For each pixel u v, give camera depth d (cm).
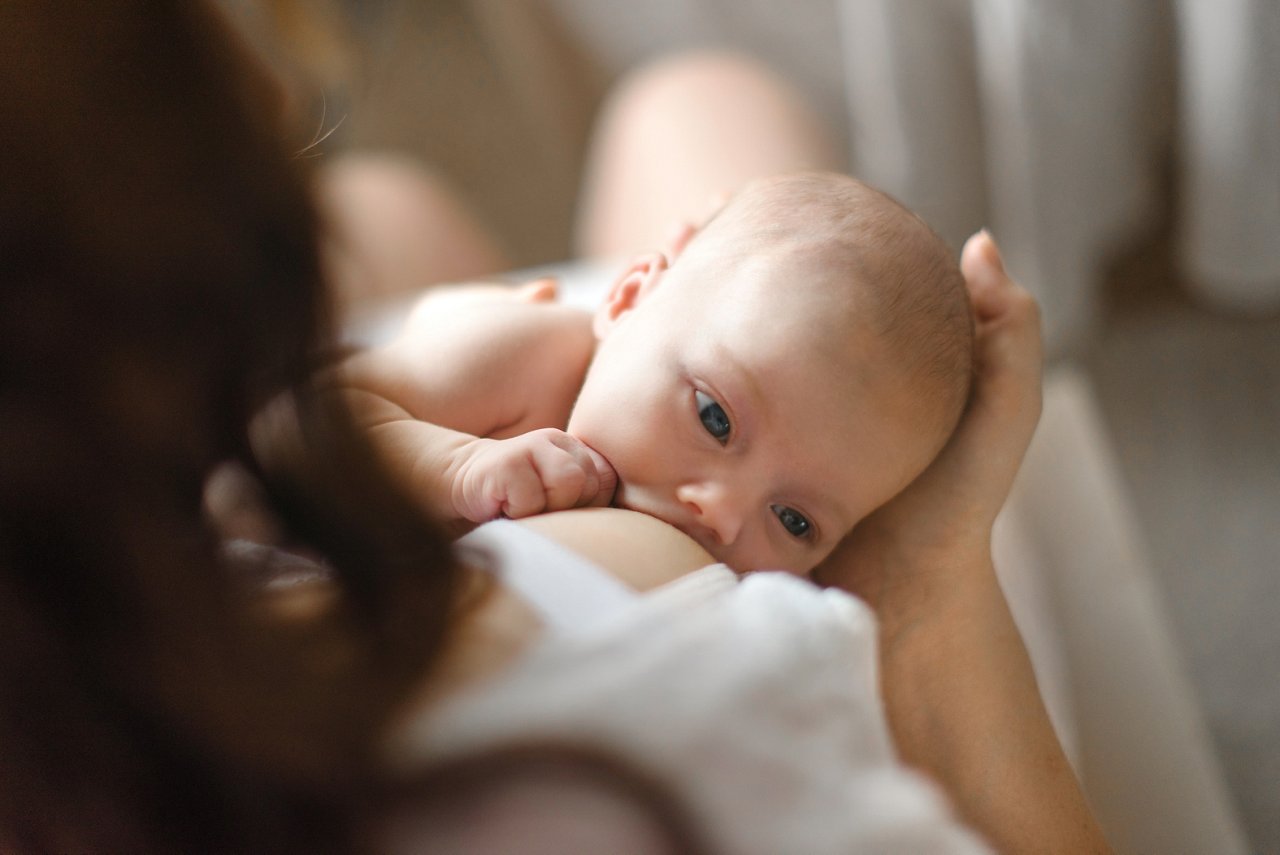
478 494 58
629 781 39
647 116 131
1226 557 140
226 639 37
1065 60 131
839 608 46
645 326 69
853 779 43
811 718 43
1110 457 150
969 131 149
